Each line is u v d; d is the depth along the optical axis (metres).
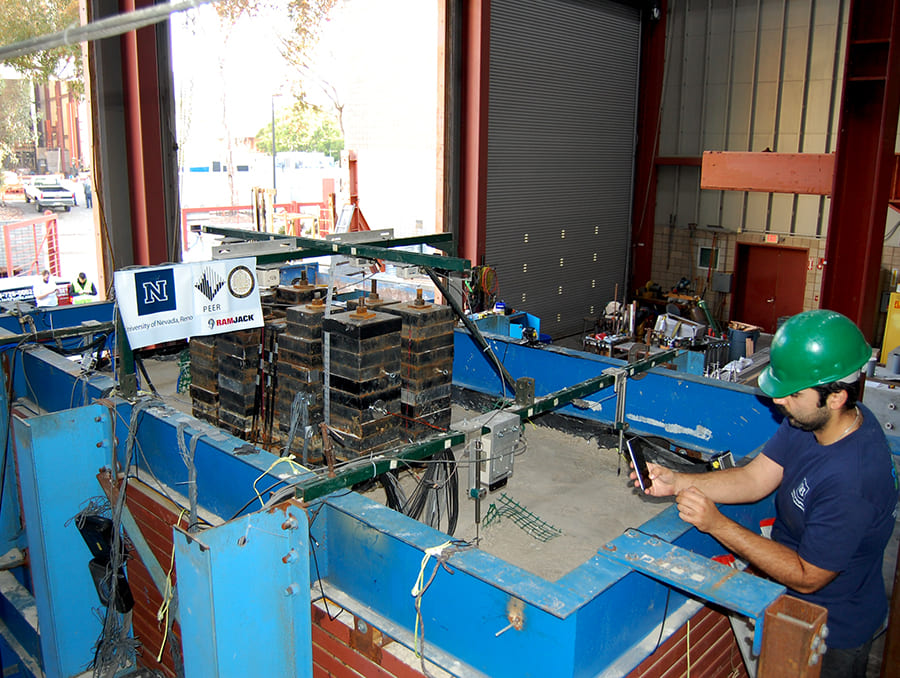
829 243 9.30
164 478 4.27
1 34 8.88
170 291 4.09
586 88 13.46
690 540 2.98
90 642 4.57
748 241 14.41
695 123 14.70
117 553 3.97
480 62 10.63
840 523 2.36
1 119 10.93
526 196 12.67
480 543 4.09
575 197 13.76
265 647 2.95
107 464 4.45
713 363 10.12
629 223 15.34
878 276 9.12
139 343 4.04
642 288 15.41
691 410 4.96
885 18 8.62
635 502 4.59
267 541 2.86
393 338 4.44
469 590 2.68
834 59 12.95
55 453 4.23
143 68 7.70
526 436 5.59
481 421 3.38
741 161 9.56
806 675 2.21
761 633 2.32
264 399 4.99
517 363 5.80
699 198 14.87
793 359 2.39
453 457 3.94
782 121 13.69
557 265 13.71
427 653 2.84
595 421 5.46
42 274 9.59
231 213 13.80
